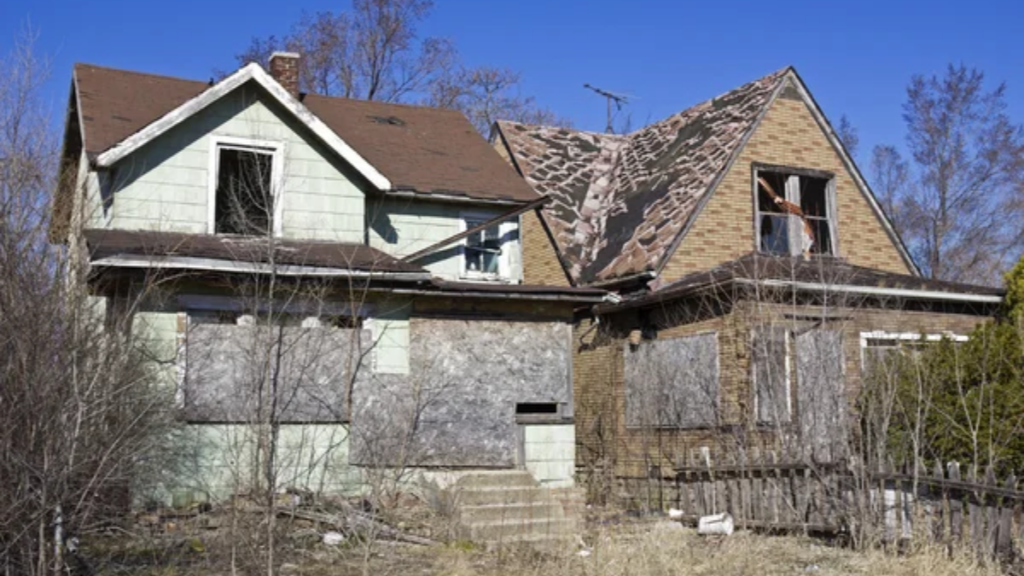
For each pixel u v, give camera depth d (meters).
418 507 14.02
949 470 11.12
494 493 13.81
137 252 12.69
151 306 13.45
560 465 16.06
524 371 16.00
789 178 21.33
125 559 10.38
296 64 20.20
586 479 19.47
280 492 12.95
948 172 40.31
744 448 14.64
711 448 16.75
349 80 38.78
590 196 23.92
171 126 15.18
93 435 9.52
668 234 19.59
